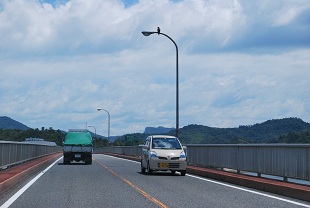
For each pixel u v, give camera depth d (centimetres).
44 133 14525
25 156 3167
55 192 1494
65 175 2259
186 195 1417
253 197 1370
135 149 4862
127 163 3672
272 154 1691
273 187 1495
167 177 2178
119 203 1230
